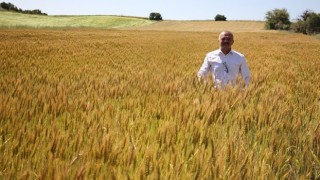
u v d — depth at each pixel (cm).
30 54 1432
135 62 1299
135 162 230
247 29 9744
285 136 311
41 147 252
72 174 196
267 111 375
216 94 449
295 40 4669
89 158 229
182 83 564
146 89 537
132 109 401
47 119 346
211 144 268
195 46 2772
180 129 307
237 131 310
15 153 246
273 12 9494
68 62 1159
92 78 667
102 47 2219
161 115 369
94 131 288
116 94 496
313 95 578
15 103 375
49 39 3092
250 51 2144
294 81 785
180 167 218
